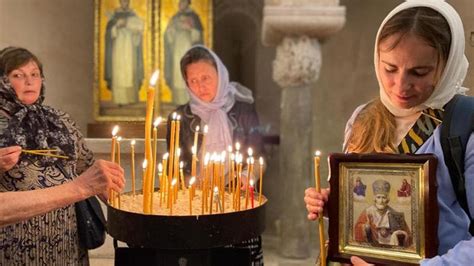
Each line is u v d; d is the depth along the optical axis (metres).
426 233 0.85
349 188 0.95
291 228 3.74
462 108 0.88
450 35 0.85
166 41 3.99
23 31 3.68
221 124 1.97
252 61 4.95
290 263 3.67
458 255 0.79
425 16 0.85
